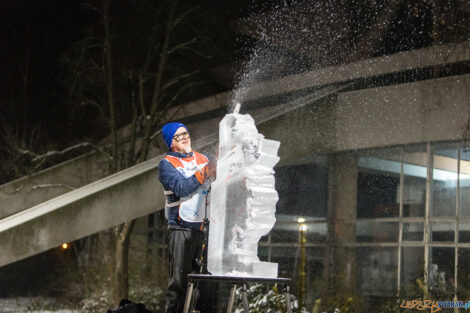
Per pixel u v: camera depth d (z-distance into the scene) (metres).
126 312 4.23
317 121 11.02
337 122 11.20
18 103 18.94
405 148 10.51
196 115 14.90
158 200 10.55
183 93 16.83
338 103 11.27
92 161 15.31
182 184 3.74
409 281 10.14
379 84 10.95
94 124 18.20
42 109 18.84
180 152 3.92
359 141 10.91
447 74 10.40
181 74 16.84
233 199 3.63
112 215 10.30
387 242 10.67
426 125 10.06
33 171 14.55
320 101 11.08
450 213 9.77
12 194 14.10
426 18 11.31
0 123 18.27
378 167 10.91
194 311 3.58
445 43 9.84
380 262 10.70
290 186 12.18
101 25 16.75
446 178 9.88
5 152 17.39
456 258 9.53
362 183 11.14
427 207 10.12
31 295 16.23
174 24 14.69
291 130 10.65
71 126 18.62
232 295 3.21
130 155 14.28
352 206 11.26
